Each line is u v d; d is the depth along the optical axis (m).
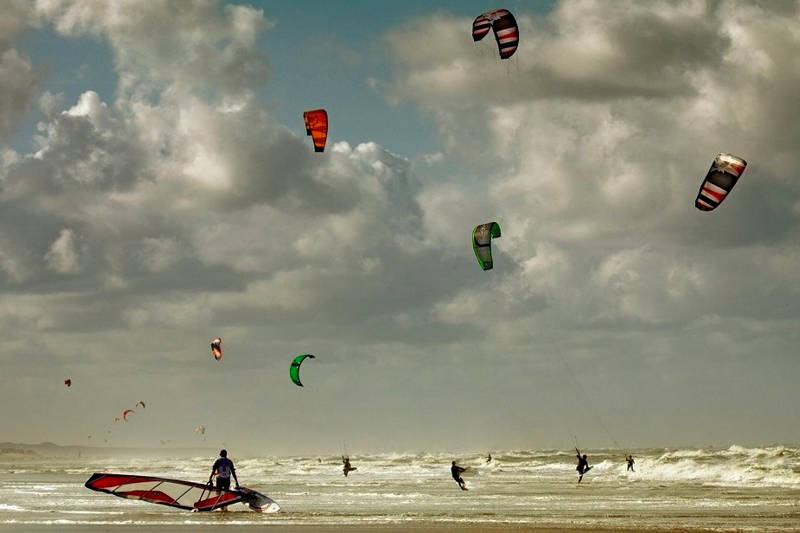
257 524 19.56
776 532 17.06
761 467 43.38
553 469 60.12
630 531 17.50
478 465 71.12
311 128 27.72
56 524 19.80
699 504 24.70
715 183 20.84
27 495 30.69
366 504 26.06
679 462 48.81
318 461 92.12
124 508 23.98
